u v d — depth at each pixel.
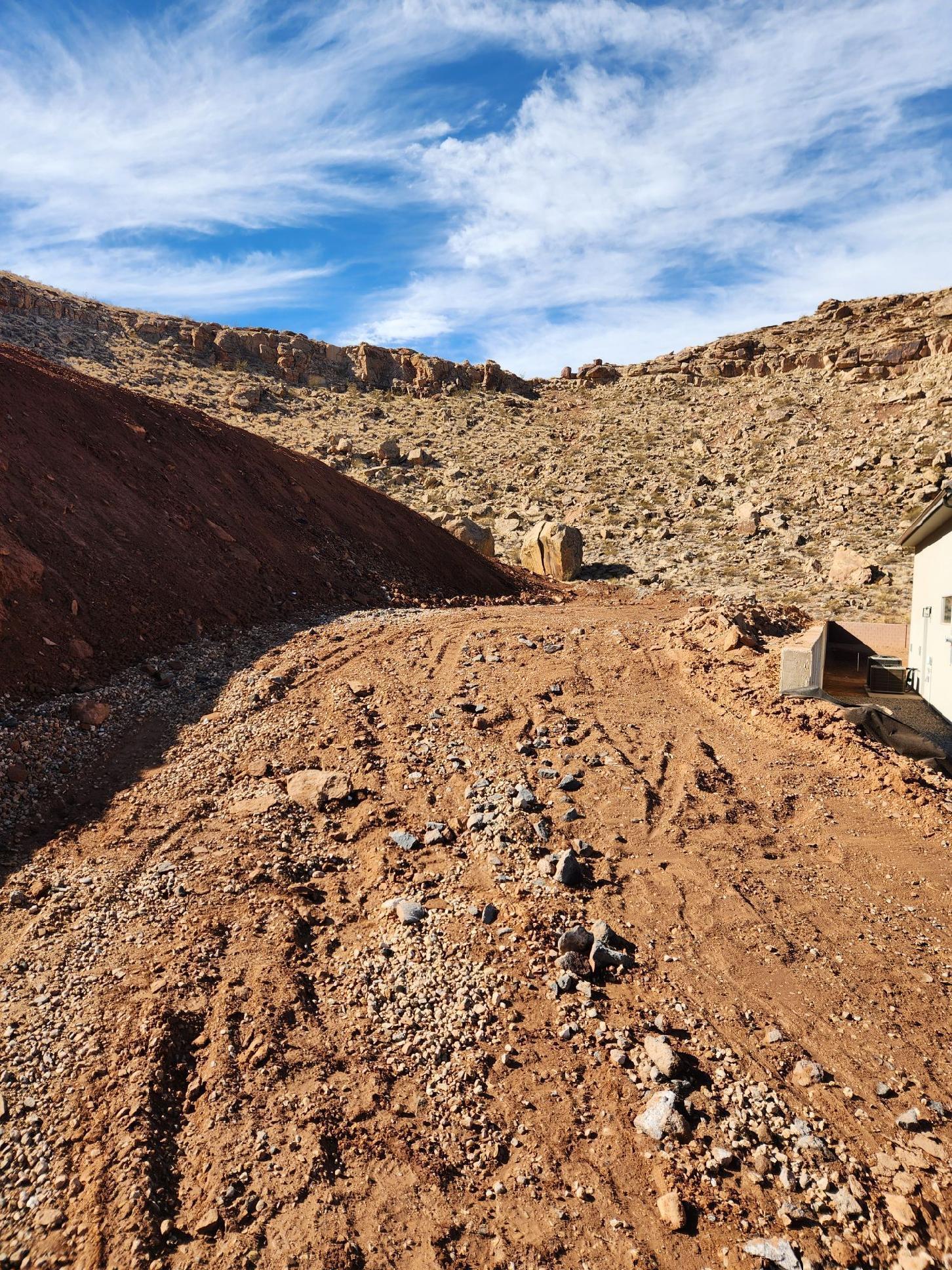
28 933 5.99
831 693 12.54
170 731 9.89
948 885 7.21
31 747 8.73
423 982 5.71
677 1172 4.24
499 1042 5.20
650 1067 4.95
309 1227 3.88
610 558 31.42
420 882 6.91
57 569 11.65
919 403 44.34
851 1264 3.78
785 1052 5.14
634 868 7.28
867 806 8.62
